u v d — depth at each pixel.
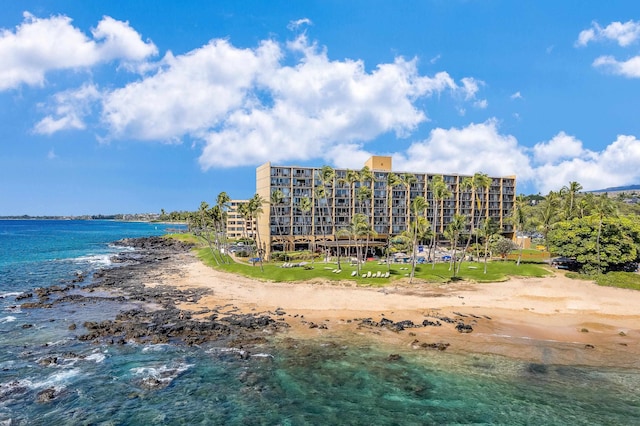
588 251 78.94
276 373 37.34
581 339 46.03
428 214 142.00
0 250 152.25
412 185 141.25
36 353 41.22
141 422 28.86
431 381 35.72
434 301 61.53
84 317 55.50
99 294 71.38
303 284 72.81
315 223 129.38
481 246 123.25
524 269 81.88
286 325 51.09
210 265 105.75
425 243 136.50
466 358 40.75
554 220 111.06
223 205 118.56
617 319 53.44
